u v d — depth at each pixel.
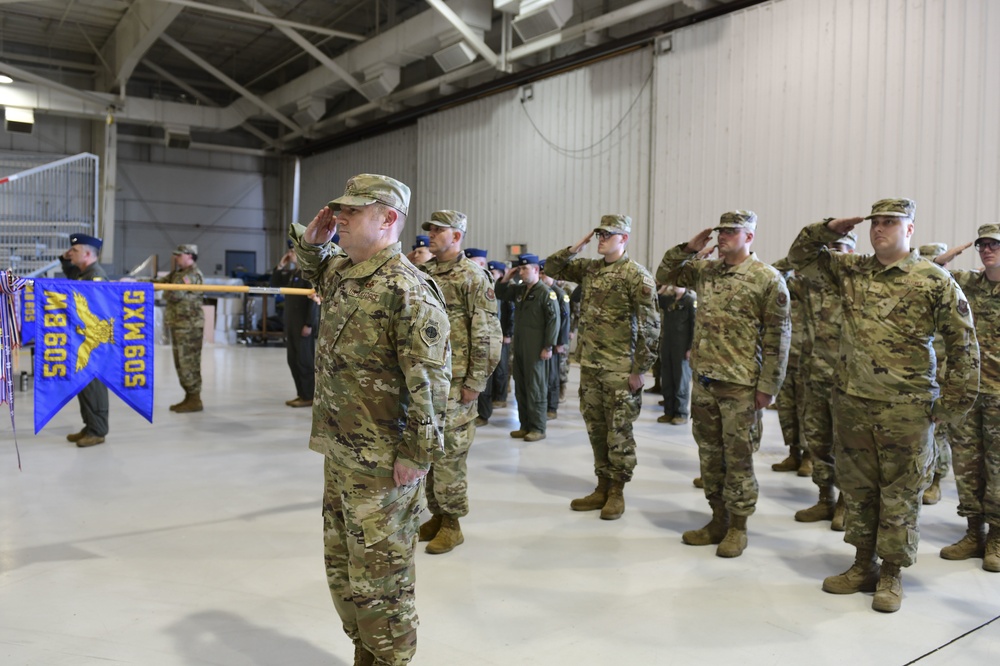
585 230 13.32
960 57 8.45
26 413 7.74
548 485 5.22
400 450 2.25
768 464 6.02
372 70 16.16
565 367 9.21
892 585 3.27
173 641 2.80
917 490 3.23
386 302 2.27
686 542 4.04
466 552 3.84
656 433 7.24
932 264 3.26
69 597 3.19
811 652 2.82
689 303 7.73
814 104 9.79
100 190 20.45
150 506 4.54
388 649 2.30
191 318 7.98
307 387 8.51
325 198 21.77
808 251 3.63
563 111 13.64
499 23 14.98
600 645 2.84
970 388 3.12
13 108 17.78
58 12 17.47
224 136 24.14
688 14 11.36
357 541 2.28
